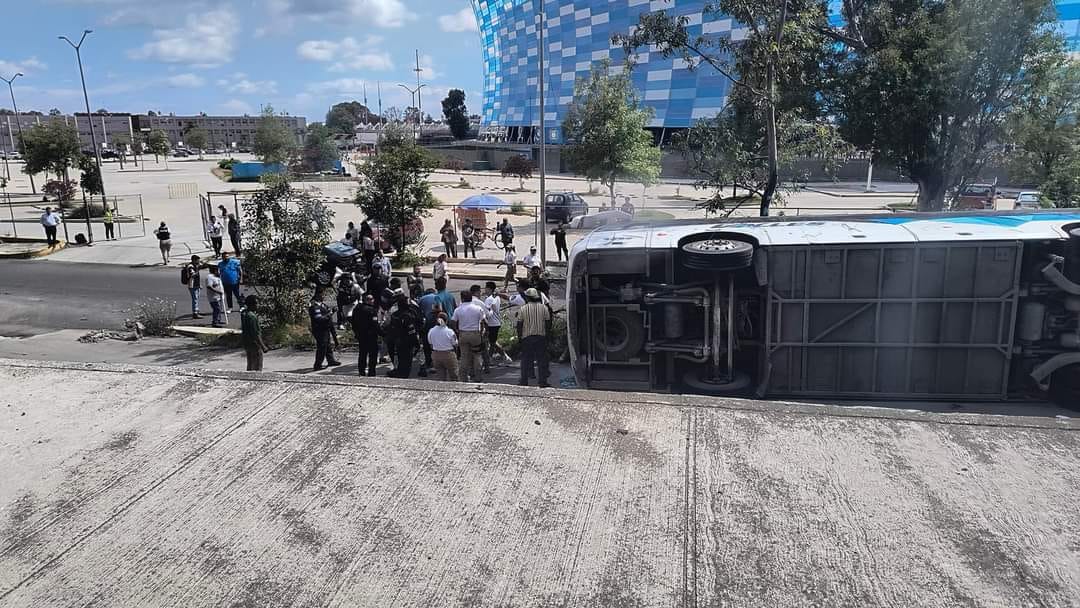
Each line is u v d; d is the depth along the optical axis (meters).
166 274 22.03
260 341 11.05
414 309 11.28
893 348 8.03
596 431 4.08
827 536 3.00
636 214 30.44
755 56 11.91
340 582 2.78
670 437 3.98
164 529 3.20
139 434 4.20
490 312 11.95
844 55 14.02
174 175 73.88
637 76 63.00
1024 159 14.26
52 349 13.65
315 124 78.44
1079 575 2.70
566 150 31.88
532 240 27.50
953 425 4.06
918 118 12.68
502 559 2.91
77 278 21.44
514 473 3.61
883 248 7.85
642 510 3.24
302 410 4.48
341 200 40.38
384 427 4.20
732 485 3.43
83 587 2.80
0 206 40.59
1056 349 7.84
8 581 2.85
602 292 8.85
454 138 122.19
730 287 8.27
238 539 3.10
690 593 2.67
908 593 2.62
